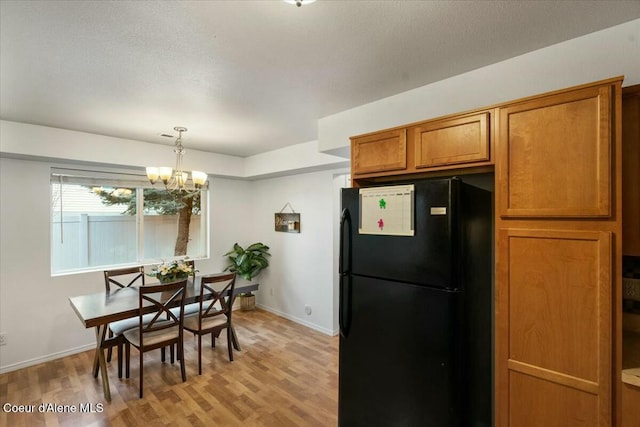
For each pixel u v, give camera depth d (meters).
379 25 1.44
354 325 1.91
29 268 3.26
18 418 2.35
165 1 1.24
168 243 4.45
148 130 3.21
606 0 1.27
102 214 3.85
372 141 2.16
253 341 3.82
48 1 1.23
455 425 1.55
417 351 1.64
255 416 2.38
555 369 1.39
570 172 1.37
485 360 1.83
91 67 1.82
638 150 1.35
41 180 3.34
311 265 4.32
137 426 2.26
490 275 1.89
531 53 1.70
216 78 1.99
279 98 2.34
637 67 1.42
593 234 1.31
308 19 1.38
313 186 4.29
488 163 1.63
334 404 2.54
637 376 1.25
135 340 2.71
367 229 1.86
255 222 5.24
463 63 1.82
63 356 3.43
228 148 4.11
